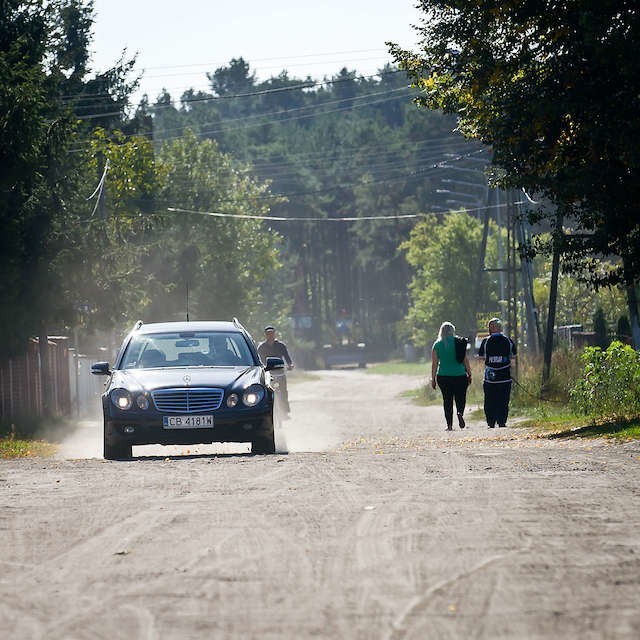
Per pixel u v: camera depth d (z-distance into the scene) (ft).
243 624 51.44
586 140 166.09
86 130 401.90
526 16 164.66
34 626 52.19
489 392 223.71
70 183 280.72
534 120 166.09
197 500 93.35
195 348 162.09
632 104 156.56
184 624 51.65
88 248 279.69
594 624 49.96
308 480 106.22
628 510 82.33
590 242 171.01
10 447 196.65
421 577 60.54
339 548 69.87
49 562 68.18
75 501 94.79
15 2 290.97
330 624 51.06
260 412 147.95
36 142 250.78
